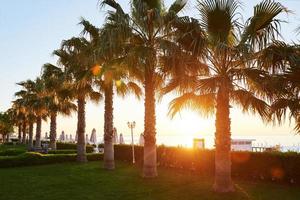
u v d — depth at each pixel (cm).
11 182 1587
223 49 1112
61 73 2488
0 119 7325
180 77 1281
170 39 1481
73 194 1298
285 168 1427
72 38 2075
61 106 3212
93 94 2292
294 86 1052
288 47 1107
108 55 1515
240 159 1591
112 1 1602
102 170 1956
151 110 1603
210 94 1294
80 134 2458
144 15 1522
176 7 1603
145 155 1622
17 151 2861
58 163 2422
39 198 1241
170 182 1498
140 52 1404
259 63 1150
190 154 1884
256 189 1309
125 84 2011
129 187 1405
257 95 1214
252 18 1166
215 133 1276
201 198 1179
